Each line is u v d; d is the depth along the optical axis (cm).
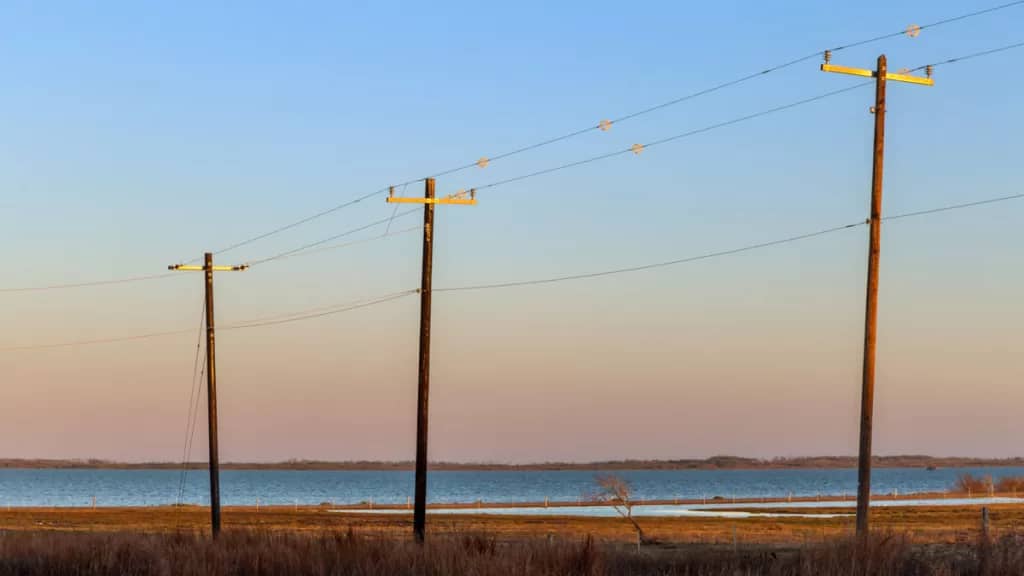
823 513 11281
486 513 11388
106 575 3136
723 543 4950
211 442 5106
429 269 4191
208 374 5131
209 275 5144
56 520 9050
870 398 3300
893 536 2927
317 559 3102
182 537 3997
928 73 3334
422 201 4194
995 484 18138
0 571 3222
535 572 2703
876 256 3322
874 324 3316
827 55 3284
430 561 2906
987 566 2639
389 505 14788
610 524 8319
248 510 12131
